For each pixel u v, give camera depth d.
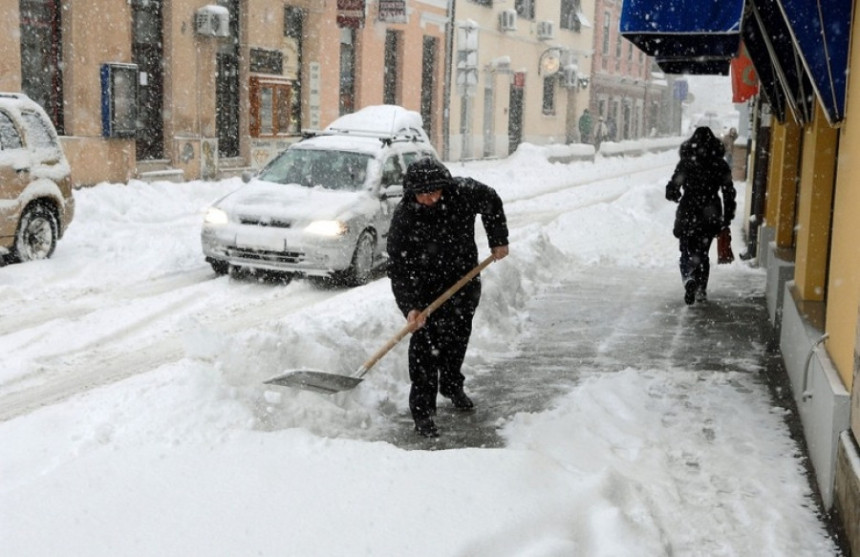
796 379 6.51
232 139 23.31
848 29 5.57
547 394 6.64
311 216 10.78
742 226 16.84
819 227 6.81
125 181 19.42
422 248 5.82
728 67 8.49
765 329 8.84
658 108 64.50
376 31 28.72
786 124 9.18
